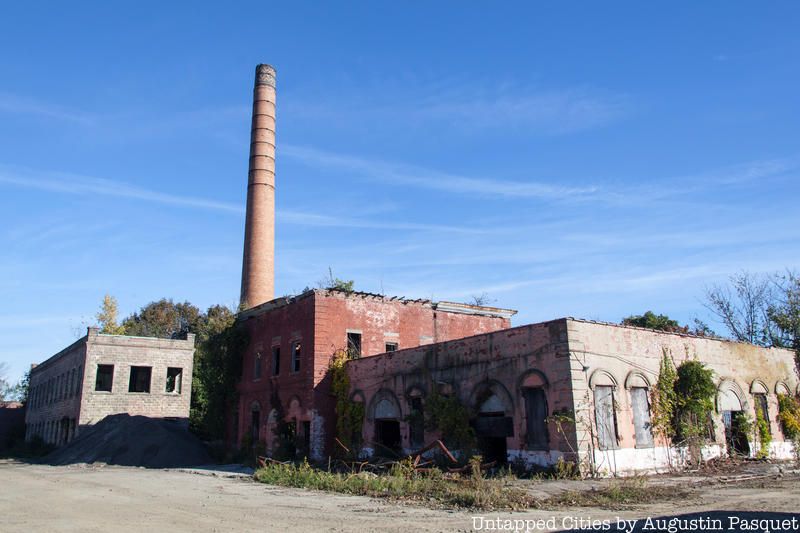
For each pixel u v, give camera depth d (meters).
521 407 21.45
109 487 21.02
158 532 11.19
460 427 23.27
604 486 17.34
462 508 14.28
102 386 48.53
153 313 73.62
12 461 45.12
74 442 41.28
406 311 34.09
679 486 17.75
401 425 26.70
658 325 38.28
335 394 30.48
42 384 59.47
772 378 29.09
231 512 13.97
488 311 37.38
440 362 25.27
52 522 12.52
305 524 12.06
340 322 31.58
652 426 22.34
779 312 39.97
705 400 23.75
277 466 25.67
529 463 20.78
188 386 47.94
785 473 21.45
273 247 50.91
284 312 34.31
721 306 42.94
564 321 20.50
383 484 18.52
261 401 35.12
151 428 37.94
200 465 34.91
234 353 38.31
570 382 19.94
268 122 53.09
